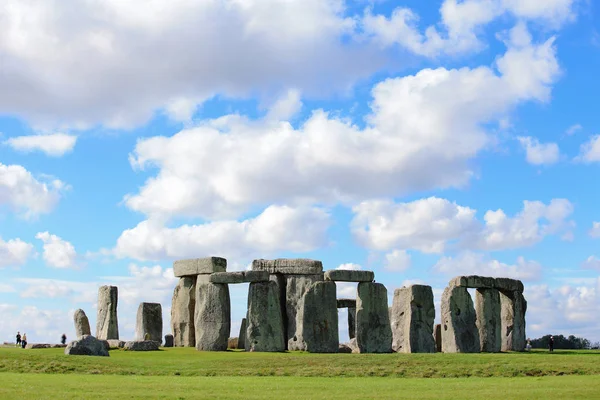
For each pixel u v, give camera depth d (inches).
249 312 2033.7
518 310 2304.4
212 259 2292.1
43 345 2285.9
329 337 1996.8
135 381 1357.0
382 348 2042.3
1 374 1440.7
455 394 1218.6
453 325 2130.9
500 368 1594.5
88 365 1579.7
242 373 1560.0
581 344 3097.9
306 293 2011.6
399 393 1231.5
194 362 1667.1
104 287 2405.3
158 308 2354.8
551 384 1347.2
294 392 1237.1
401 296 2185.0
